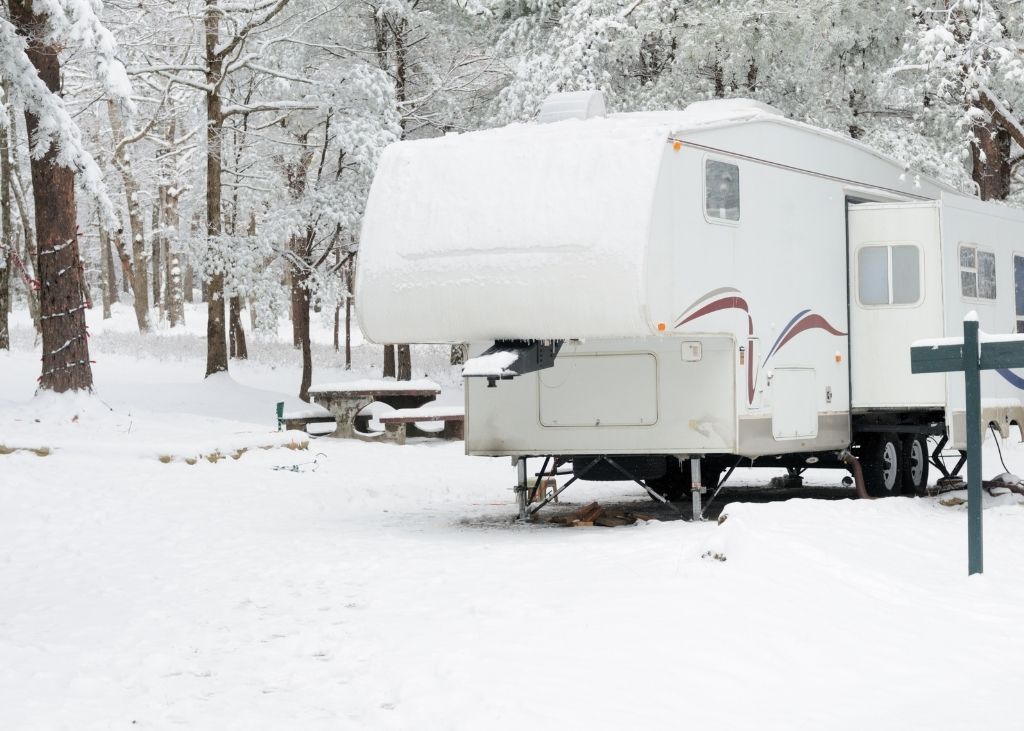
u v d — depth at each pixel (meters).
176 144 44.72
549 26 29.23
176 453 15.44
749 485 16.67
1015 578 8.41
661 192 10.55
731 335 11.38
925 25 22.86
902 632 6.99
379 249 11.55
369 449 19.14
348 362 34.94
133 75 27.66
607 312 10.45
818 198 12.91
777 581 8.01
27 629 7.52
